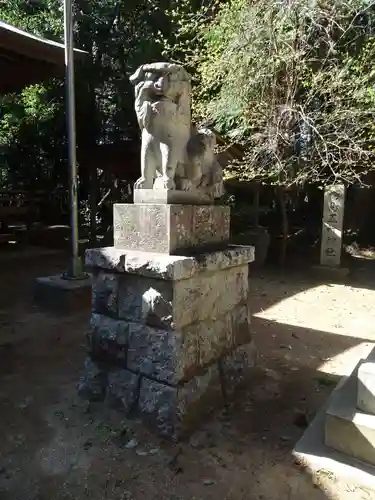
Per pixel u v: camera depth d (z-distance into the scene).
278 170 6.56
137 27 8.68
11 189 9.18
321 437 2.39
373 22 6.52
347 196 9.65
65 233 9.48
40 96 9.10
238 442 2.38
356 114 6.12
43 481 2.05
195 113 6.94
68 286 4.76
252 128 6.83
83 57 5.89
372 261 8.57
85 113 9.20
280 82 6.61
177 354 2.38
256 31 6.32
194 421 2.49
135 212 2.59
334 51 6.14
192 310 2.51
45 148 9.44
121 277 2.61
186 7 7.60
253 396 2.92
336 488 2.02
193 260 2.41
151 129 2.54
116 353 2.67
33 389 2.95
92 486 2.02
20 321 4.44
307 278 6.93
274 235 8.92
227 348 2.93
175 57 7.75
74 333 4.09
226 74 6.74
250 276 7.00
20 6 9.47
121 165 8.82
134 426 2.48
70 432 2.43
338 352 3.75
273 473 2.12
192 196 2.66
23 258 7.79
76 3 8.65
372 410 2.23
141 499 1.94
